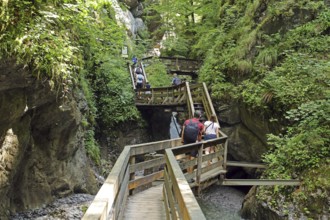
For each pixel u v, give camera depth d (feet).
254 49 40.70
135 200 18.95
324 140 24.67
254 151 35.78
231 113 39.78
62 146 27.71
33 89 18.79
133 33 81.20
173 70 65.05
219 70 44.45
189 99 42.19
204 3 70.23
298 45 35.45
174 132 66.74
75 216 25.49
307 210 22.33
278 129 31.12
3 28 14.58
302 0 38.42
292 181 23.93
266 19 40.68
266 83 33.65
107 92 50.55
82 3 20.04
